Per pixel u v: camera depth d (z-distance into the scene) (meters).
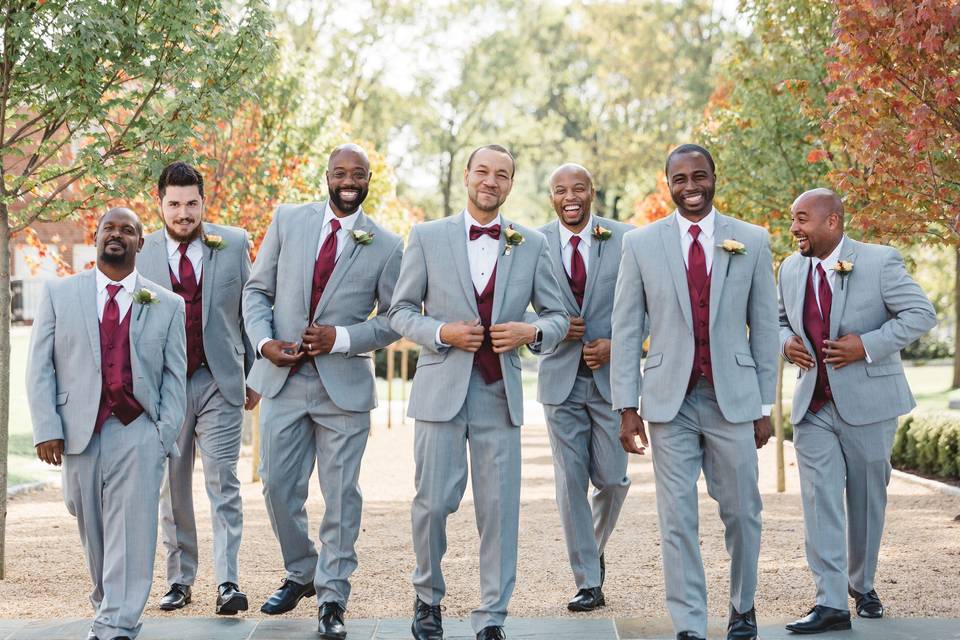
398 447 14.96
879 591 6.10
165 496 5.88
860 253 5.61
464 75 40.28
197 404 5.88
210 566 7.05
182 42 7.32
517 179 44.94
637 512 9.23
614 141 37.31
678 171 5.01
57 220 7.39
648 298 5.07
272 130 13.31
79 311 5.03
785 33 11.02
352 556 5.38
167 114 7.32
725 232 5.07
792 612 5.70
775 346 5.06
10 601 6.05
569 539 5.86
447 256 5.19
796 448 5.53
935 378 28.91
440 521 5.08
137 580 4.91
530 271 5.28
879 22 7.55
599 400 5.89
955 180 8.20
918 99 7.80
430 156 41.66
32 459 12.98
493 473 5.09
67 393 5.00
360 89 37.28
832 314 5.51
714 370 4.90
